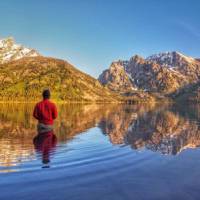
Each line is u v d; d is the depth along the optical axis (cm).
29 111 8088
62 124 4228
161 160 1945
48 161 1827
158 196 1262
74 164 1770
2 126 3706
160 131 3631
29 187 1342
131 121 5091
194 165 1816
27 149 2183
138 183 1431
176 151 2288
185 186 1398
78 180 1459
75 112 8219
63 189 1322
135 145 2503
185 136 3216
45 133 2962
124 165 1781
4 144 2377
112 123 4591
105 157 1981
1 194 1252
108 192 1298
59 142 2520
